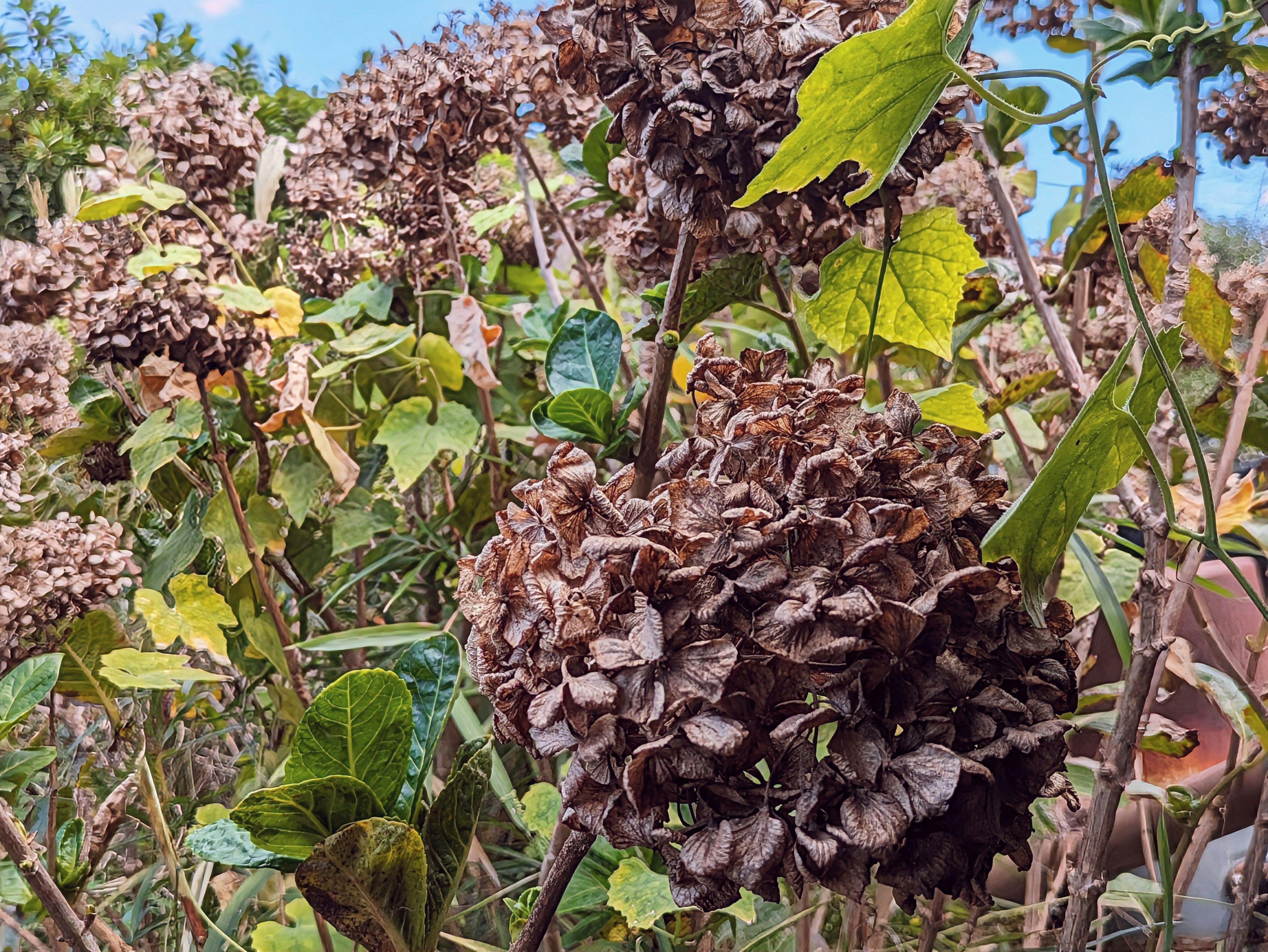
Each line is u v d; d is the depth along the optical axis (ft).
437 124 2.51
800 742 1.14
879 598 1.12
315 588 3.04
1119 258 1.22
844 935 2.22
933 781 1.09
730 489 1.21
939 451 1.43
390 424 2.87
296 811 1.50
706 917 2.16
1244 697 1.96
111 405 2.88
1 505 2.24
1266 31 1.70
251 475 2.85
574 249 2.87
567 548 1.23
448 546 2.89
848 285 2.01
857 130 1.27
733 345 3.37
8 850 1.79
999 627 1.30
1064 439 1.24
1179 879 2.09
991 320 2.41
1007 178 2.80
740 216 1.63
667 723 1.07
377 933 1.51
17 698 1.80
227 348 2.39
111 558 2.07
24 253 2.33
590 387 1.88
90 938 1.95
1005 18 2.26
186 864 2.50
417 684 1.78
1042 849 2.39
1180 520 2.16
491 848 2.62
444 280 3.16
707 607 1.09
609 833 1.16
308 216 3.07
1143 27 1.82
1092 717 2.14
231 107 2.55
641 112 1.58
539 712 1.10
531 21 2.54
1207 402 1.99
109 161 2.50
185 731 2.94
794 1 1.57
